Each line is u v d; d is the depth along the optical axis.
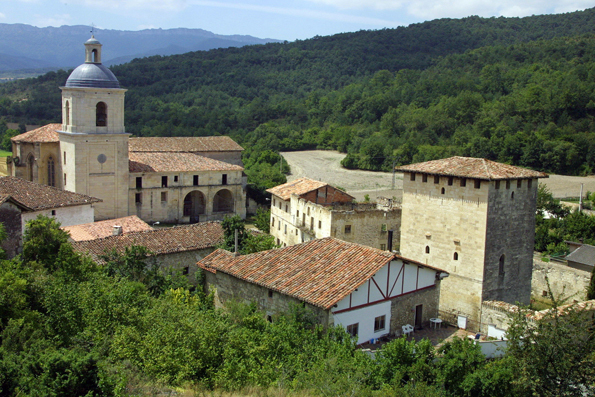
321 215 72.00
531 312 44.25
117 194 91.31
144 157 99.25
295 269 43.12
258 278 42.78
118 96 89.00
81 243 55.19
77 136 86.06
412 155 164.38
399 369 33.44
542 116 172.25
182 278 53.22
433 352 34.84
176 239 60.16
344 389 29.47
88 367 26.12
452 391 32.81
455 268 57.50
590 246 81.38
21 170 93.06
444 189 58.00
